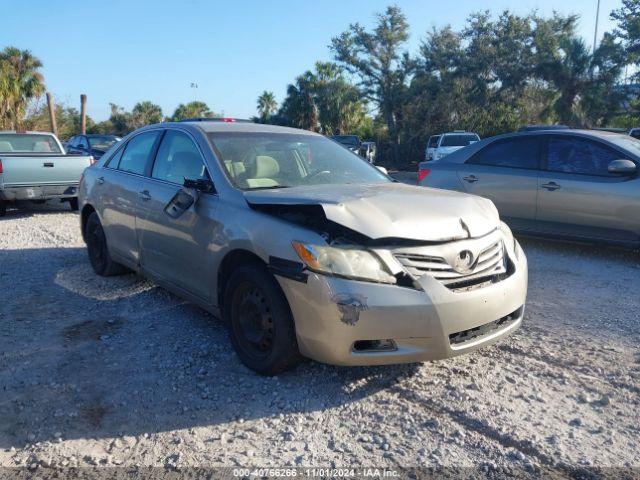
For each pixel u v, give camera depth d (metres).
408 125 39.34
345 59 41.09
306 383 3.55
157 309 4.94
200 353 4.01
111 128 73.25
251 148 4.48
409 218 3.34
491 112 35.69
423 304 3.15
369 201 3.50
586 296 5.32
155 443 2.94
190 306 5.02
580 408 3.23
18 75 37.94
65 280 5.88
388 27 40.38
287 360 3.47
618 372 3.66
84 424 3.12
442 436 2.97
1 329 4.48
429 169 8.11
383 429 3.04
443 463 2.74
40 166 10.34
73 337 4.32
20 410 3.26
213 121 5.05
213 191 4.08
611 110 32.62
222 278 3.92
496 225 3.78
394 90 40.44
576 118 33.28
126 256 5.26
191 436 3.00
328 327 3.16
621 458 2.76
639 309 4.92
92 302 5.15
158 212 4.59
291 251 3.29
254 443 2.93
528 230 7.27
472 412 3.19
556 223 6.99
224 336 4.32
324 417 3.16
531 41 35.38
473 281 3.42
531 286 5.67
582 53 32.81
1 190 10.03
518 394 3.39
